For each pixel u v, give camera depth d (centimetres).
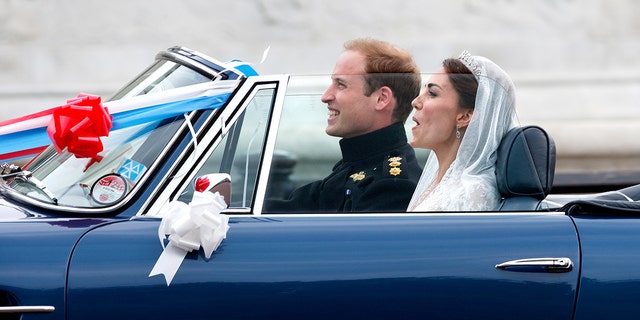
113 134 878
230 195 834
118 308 789
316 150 894
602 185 2112
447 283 811
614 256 836
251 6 4225
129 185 859
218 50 4097
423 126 930
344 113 905
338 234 826
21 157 931
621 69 4306
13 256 795
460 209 914
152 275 796
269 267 805
